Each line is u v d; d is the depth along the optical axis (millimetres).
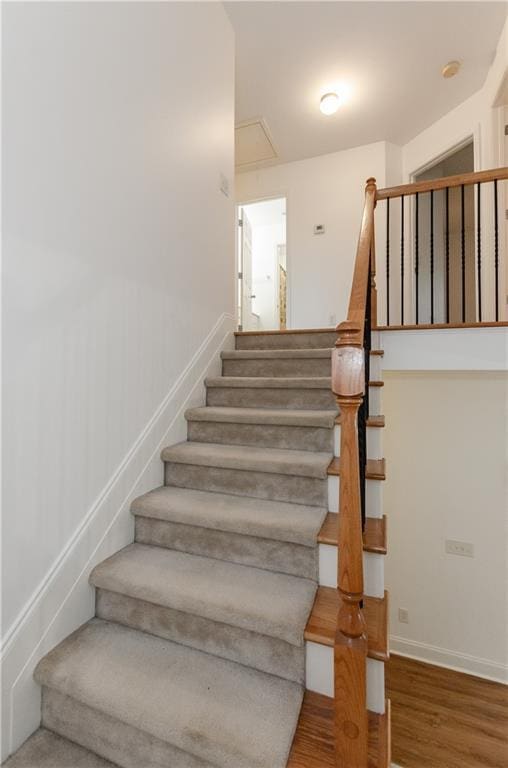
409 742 2592
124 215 1574
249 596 1205
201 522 1447
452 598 3385
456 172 4000
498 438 3248
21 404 1115
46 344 1201
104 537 1441
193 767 956
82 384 1352
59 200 1243
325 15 2584
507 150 3098
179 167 2008
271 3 2484
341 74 3127
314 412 1890
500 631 3213
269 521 1375
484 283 3281
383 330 2305
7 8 1055
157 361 1818
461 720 2773
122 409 1566
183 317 2061
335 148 4168
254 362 2398
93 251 1400
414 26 2678
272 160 4395
